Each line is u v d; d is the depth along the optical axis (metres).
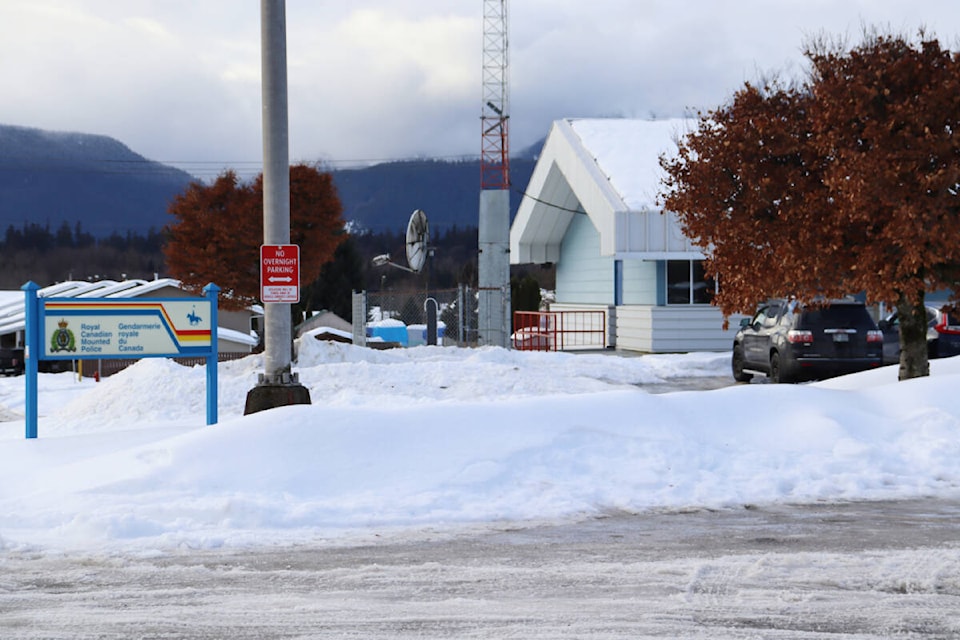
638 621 5.68
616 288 36.56
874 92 12.27
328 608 6.00
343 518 8.38
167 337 13.26
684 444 10.61
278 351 13.62
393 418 10.44
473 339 43.81
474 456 9.93
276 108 13.48
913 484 9.77
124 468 9.70
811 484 9.63
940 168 12.09
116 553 7.37
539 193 39.03
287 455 9.70
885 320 23.19
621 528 8.18
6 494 9.51
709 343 33.00
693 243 14.38
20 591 6.39
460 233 149.88
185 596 6.27
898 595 6.18
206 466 9.49
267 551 7.45
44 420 18.33
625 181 32.44
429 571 6.86
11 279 170.12
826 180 12.65
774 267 13.44
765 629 5.52
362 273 78.69
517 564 7.05
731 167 13.71
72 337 12.85
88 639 5.44
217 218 24.92
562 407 11.13
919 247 12.05
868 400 12.37
